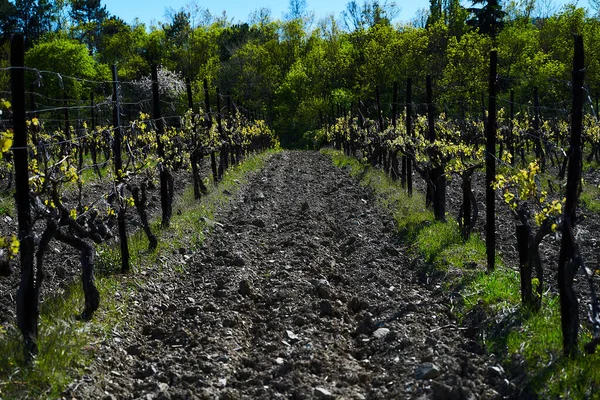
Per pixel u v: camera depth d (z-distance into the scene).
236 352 6.24
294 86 64.00
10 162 13.80
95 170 21.12
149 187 17.02
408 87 15.14
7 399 4.75
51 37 64.50
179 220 12.41
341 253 10.87
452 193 17.03
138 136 15.30
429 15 68.44
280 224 13.20
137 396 5.30
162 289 8.45
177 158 13.30
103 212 10.34
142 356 6.24
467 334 6.43
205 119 18.59
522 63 44.25
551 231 6.32
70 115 32.59
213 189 17.31
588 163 22.78
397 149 15.76
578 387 4.79
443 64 50.97
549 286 7.62
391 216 13.36
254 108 61.19
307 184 21.22
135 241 10.26
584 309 6.76
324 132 48.50
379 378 5.40
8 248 5.26
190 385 5.35
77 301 7.11
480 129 23.19
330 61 66.19
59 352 5.57
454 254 9.23
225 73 66.94
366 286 8.52
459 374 5.36
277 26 82.50
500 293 7.03
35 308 5.69
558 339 5.62
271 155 37.66
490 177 8.49
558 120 25.16
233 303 7.72
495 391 5.06
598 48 39.44
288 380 5.32
